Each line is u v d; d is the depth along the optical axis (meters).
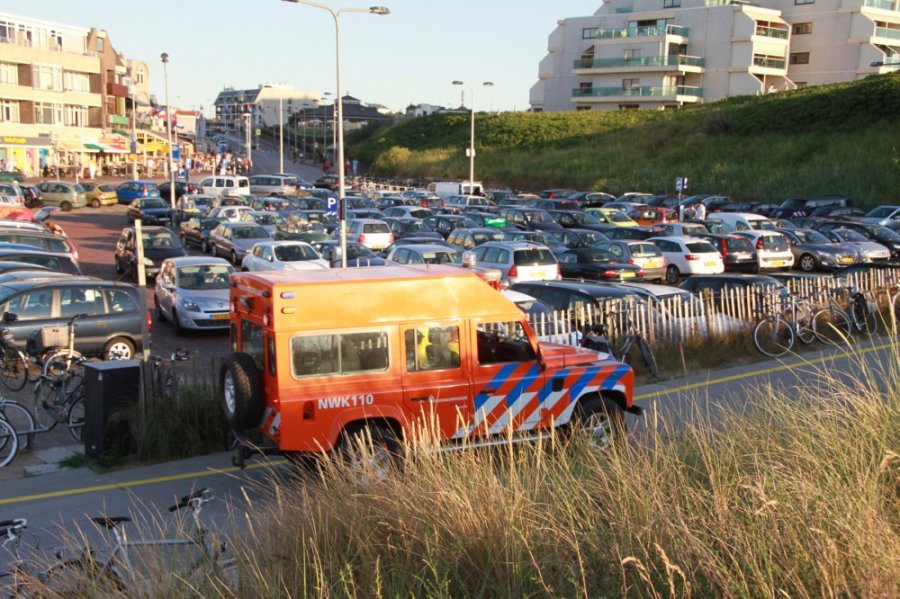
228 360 8.17
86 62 75.00
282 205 43.75
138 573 4.84
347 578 4.57
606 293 14.42
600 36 82.69
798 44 78.88
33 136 69.38
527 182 65.69
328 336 7.76
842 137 55.53
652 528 4.64
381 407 7.92
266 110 175.38
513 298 13.58
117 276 26.22
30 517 7.76
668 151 63.28
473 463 5.82
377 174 82.44
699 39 79.50
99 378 9.62
